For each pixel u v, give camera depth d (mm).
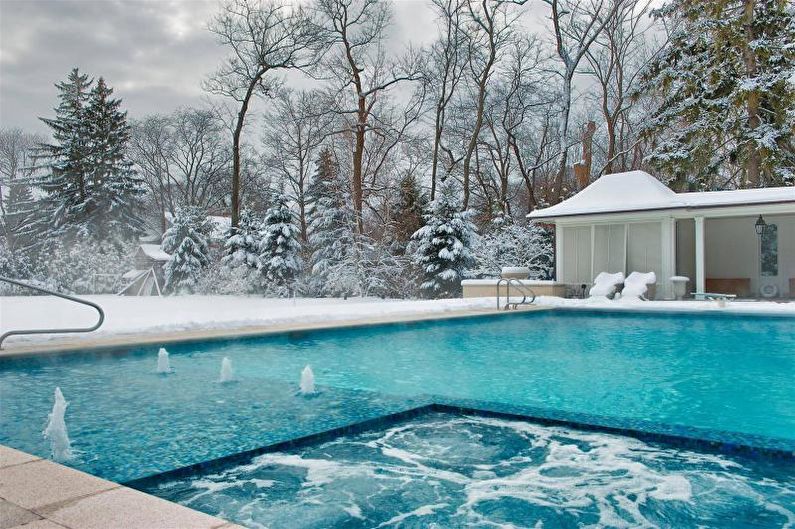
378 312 12516
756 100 21531
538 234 23250
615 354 8484
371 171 32531
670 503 2920
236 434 3990
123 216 36188
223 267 24188
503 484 3186
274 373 7129
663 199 16859
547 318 13492
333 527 2686
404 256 22984
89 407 4973
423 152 32094
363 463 3527
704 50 23797
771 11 22094
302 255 25453
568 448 3734
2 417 4711
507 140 32219
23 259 27812
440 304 14312
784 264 17891
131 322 9695
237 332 9227
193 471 3348
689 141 24062
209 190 44562
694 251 18750
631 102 28828
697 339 10023
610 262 17281
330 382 6562
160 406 4957
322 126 31594
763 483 3160
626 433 3867
